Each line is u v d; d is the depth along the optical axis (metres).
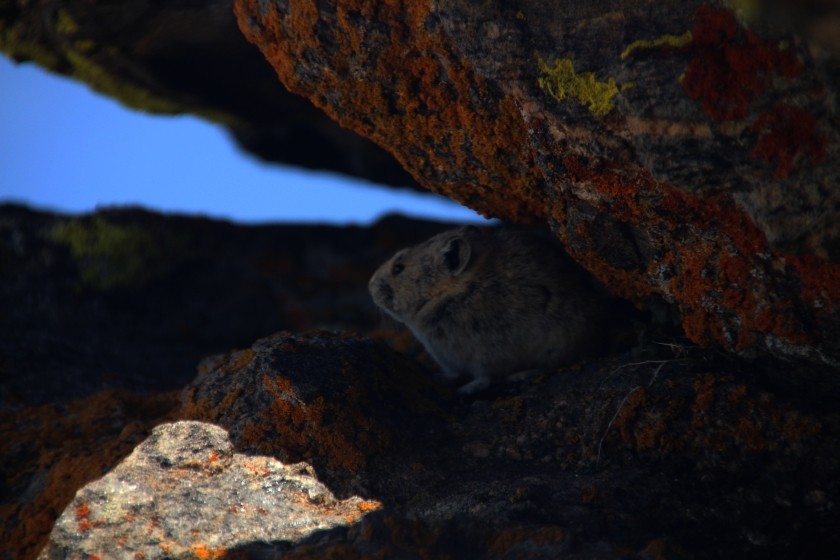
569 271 22.31
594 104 15.43
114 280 31.25
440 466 17.86
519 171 18.25
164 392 25.09
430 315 22.94
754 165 14.02
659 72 14.34
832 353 16.14
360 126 19.23
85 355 27.20
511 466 17.84
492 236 23.27
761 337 16.73
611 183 16.44
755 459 16.72
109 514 16.25
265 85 27.61
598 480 16.92
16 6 23.58
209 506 16.53
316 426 17.77
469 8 15.83
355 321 31.64
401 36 17.22
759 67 13.47
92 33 24.03
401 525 15.79
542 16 15.43
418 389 20.00
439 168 19.23
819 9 10.59
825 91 13.12
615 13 14.67
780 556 15.02
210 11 23.09
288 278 33.00
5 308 29.36
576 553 14.86
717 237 16.08
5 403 23.36
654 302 19.36
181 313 31.20
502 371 22.69
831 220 13.60
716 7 13.68
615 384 18.64
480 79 16.95
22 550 17.70
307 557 15.19
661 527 15.77
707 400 17.33
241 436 17.95
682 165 14.63
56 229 31.56
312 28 17.88
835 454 16.39
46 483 19.28
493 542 15.48
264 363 18.88
